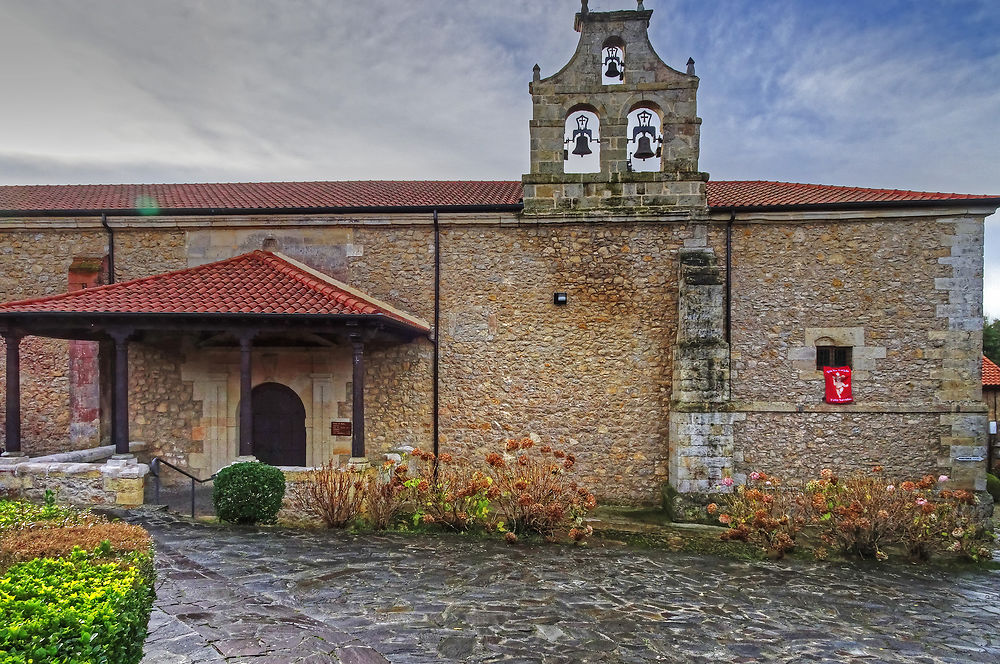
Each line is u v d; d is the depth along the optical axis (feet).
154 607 15.75
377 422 35.14
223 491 25.14
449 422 35.04
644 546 25.61
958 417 32.55
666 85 34.45
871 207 32.99
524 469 30.40
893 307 33.22
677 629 16.58
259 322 28.45
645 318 34.42
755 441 33.55
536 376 34.78
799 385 33.55
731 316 34.01
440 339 35.27
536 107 35.04
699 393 31.76
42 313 27.20
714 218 33.91
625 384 34.42
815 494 27.48
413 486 25.96
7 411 28.84
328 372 34.91
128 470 27.43
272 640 14.02
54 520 17.39
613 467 34.35
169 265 35.94
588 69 34.94
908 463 32.86
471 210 34.73
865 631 17.28
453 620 16.26
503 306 35.06
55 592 9.79
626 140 34.65
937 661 15.43
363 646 14.20
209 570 19.17
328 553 21.75
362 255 35.78
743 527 26.35
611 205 34.55
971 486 32.27
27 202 37.96
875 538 25.36
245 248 35.99
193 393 35.04
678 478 31.48
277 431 35.14
